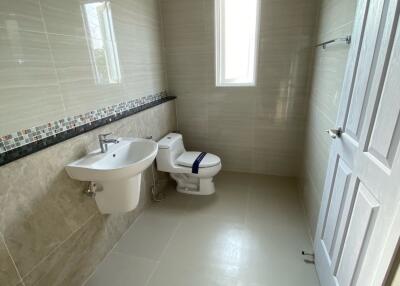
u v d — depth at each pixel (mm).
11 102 1048
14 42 1045
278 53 2287
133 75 1966
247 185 2570
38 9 1139
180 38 2451
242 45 2518
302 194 2273
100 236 1611
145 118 2092
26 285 1113
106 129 1593
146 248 1746
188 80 2604
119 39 1749
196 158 2332
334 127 1383
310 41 2176
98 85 1568
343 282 1068
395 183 721
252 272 1520
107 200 1496
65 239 1320
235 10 2406
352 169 1058
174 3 2338
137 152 1644
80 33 1394
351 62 1126
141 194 2127
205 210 2170
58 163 1240
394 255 710
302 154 2480
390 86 782
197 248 1730
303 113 2422
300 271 1518
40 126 1191
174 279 1492
